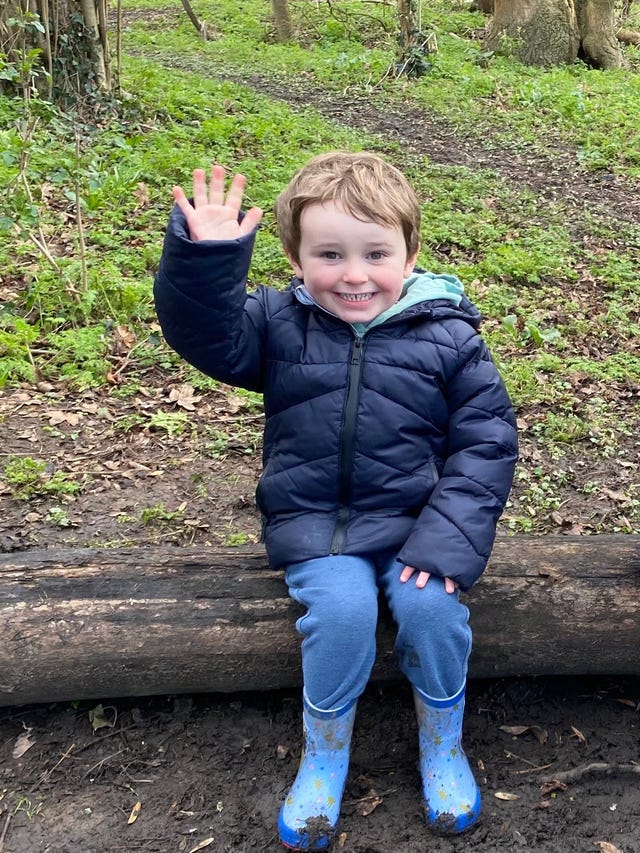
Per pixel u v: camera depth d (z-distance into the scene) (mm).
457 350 942
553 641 1017
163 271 869
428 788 906
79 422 1701
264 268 2375
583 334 2227
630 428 1778
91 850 882
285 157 3379
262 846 892
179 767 976
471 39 6727
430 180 3404
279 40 7023
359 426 921
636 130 4234
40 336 1997
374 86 5262
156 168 3025
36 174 2742
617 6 7371
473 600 1008
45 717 1028
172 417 1717
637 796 949
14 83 3459
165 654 983
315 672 861
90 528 1376
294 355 946
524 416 1806
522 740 1019
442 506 897
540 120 4484
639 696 1075
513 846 892
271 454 971
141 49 6531
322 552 911
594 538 1100
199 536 1370
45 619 973
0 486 1467
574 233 2986
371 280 901
